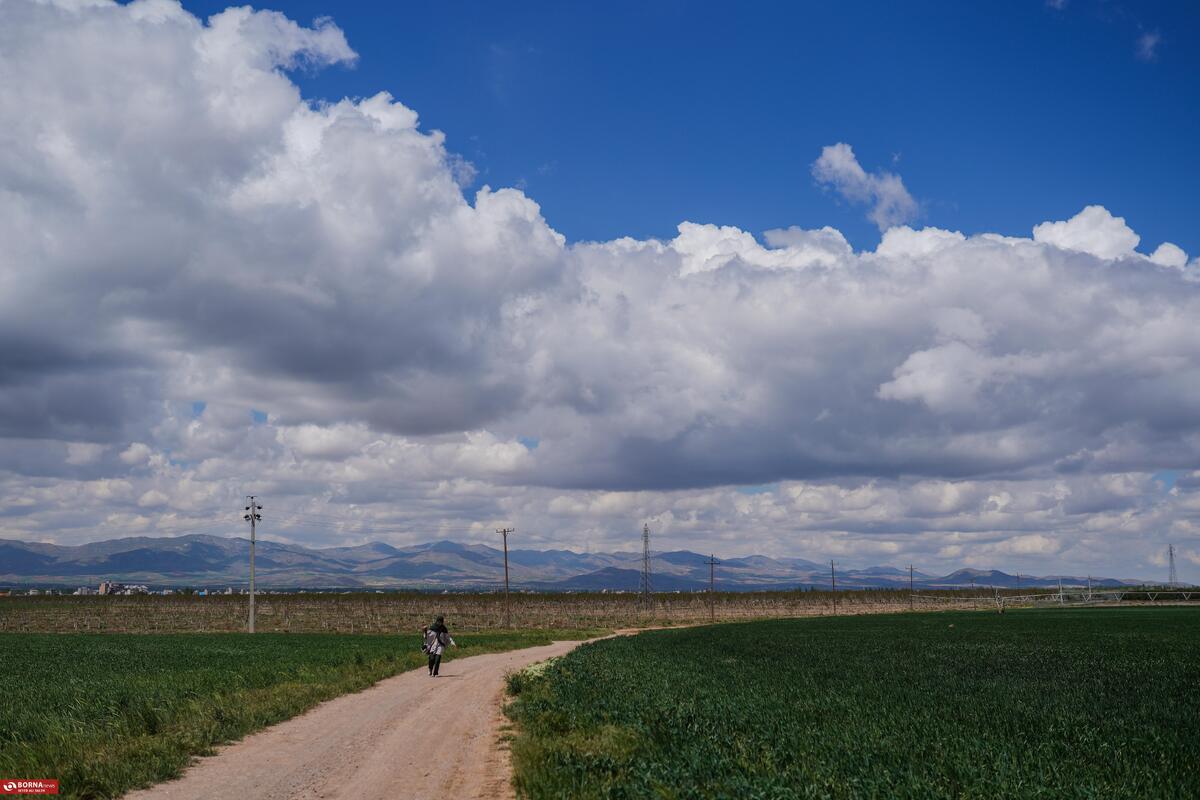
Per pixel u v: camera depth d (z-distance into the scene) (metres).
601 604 144.75
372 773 18.33
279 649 56.25
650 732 21.03
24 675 36.00
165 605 129.25
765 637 71.75
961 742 19.62
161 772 17.77
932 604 170.88
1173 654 49.75
